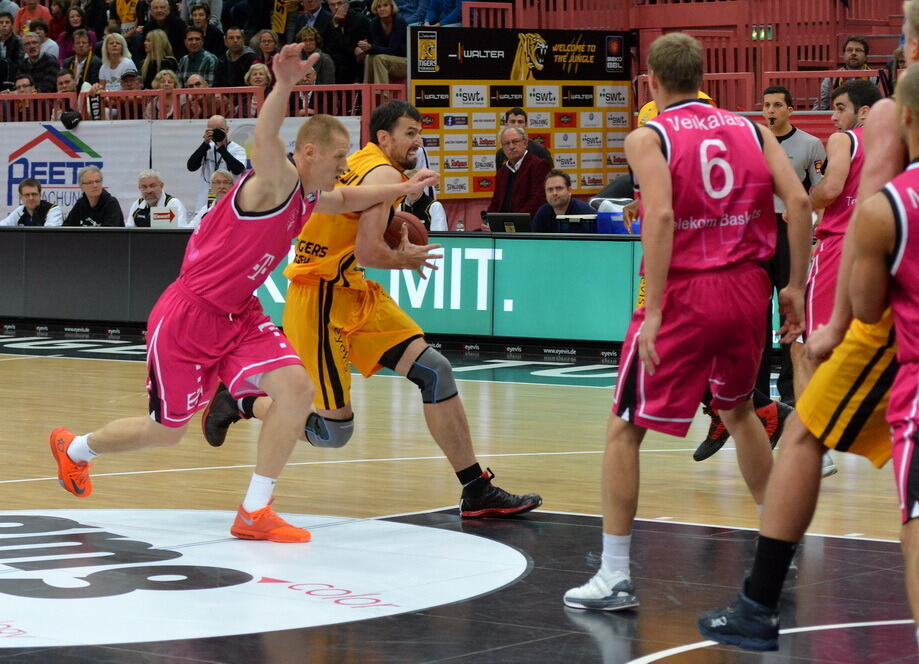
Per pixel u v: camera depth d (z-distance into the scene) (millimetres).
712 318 5465
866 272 4230
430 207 17016
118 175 21125
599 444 10109
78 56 23500
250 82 20375
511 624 5312
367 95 19438
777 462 4766
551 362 15422
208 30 22891
